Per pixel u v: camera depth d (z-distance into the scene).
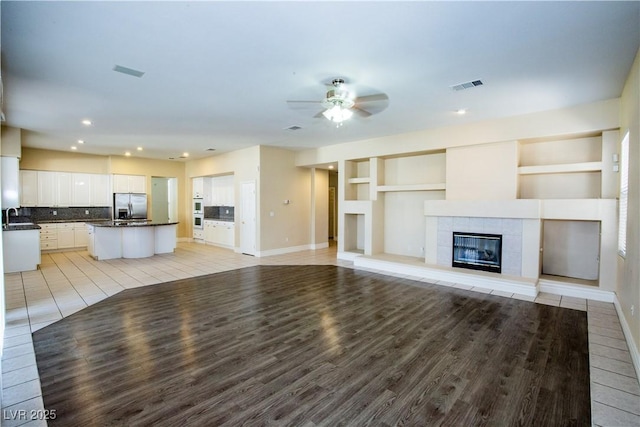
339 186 7.42
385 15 2.29
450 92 3.87
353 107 4.25
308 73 3.32
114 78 3.45
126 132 6.07
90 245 7.47
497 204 5.04
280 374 2.50
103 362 2.66
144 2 2.13
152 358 2.74
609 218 4.25
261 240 7.67
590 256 4.85
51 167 8.16
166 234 8.17
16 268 5.93
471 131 5.30
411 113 4.73
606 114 4.17
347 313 3.86
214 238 9.55
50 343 3.01
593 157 4.69
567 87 3.70
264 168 7.65
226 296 4.54
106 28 2.46
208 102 4.27
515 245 4.96
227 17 2.32
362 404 2.13
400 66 3.15
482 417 2.00
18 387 2.30
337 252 7.84
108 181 9.02
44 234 7.87
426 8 2.21
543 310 3.95
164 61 3.04
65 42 2.68
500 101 4.20
